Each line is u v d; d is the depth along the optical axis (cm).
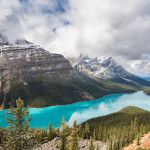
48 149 7150
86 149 7481
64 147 4212
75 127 4503
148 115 15125
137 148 4484
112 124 12325
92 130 10869
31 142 2267
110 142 6912
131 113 16300
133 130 8825
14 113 2245
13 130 2189
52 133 9606
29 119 2353
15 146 2094
